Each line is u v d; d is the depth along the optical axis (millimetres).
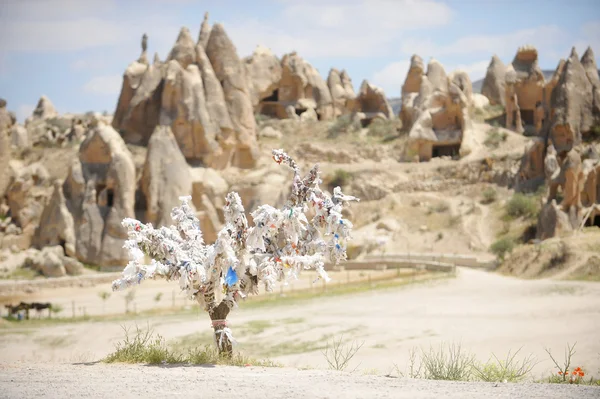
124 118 84438
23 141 89500
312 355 25000
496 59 98625
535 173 73250
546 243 52219
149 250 14531
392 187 79312
